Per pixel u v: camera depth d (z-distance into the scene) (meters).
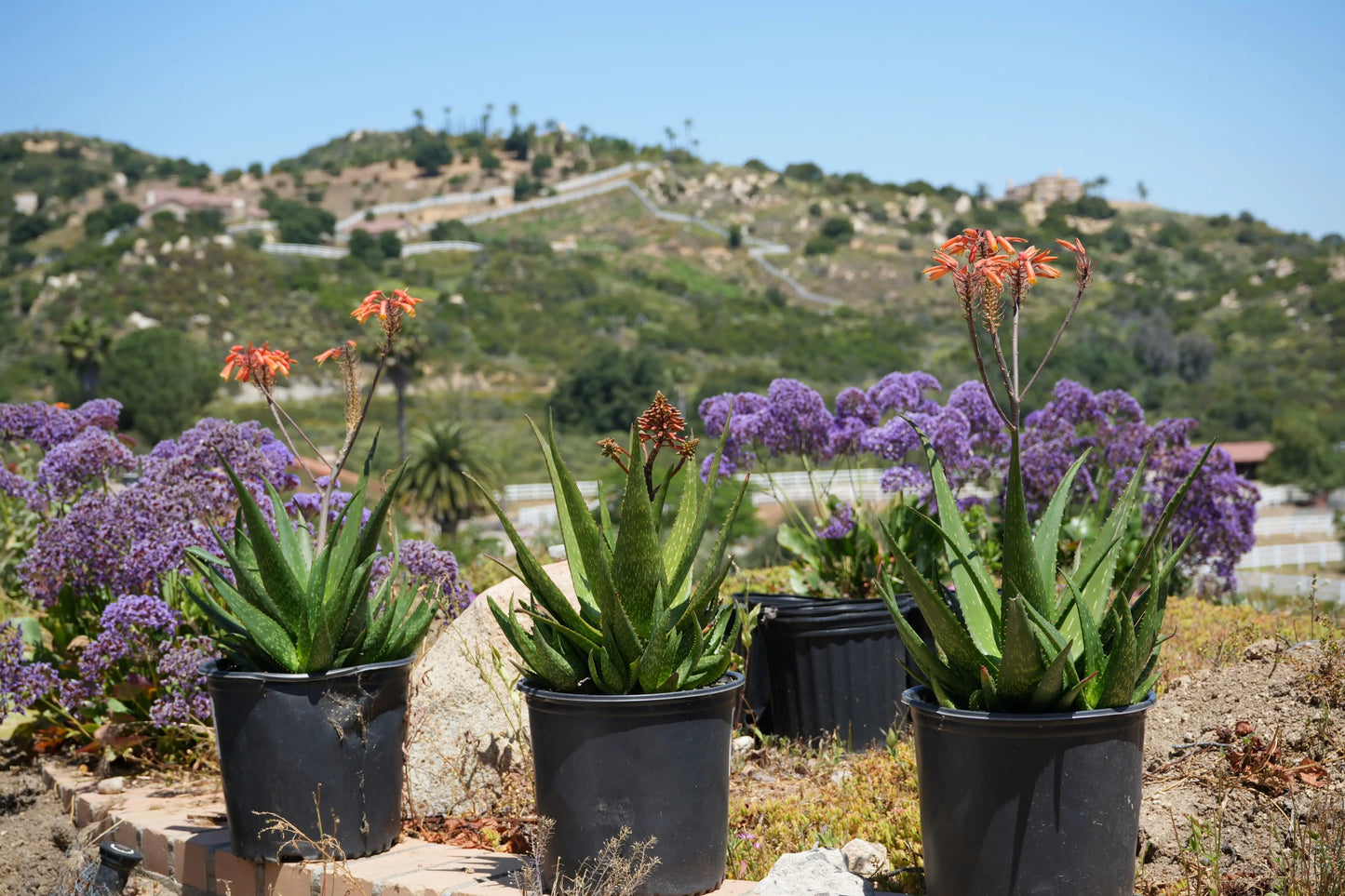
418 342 52.88
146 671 5.56
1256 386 81.75
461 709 4.82
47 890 4.70
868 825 4.09
